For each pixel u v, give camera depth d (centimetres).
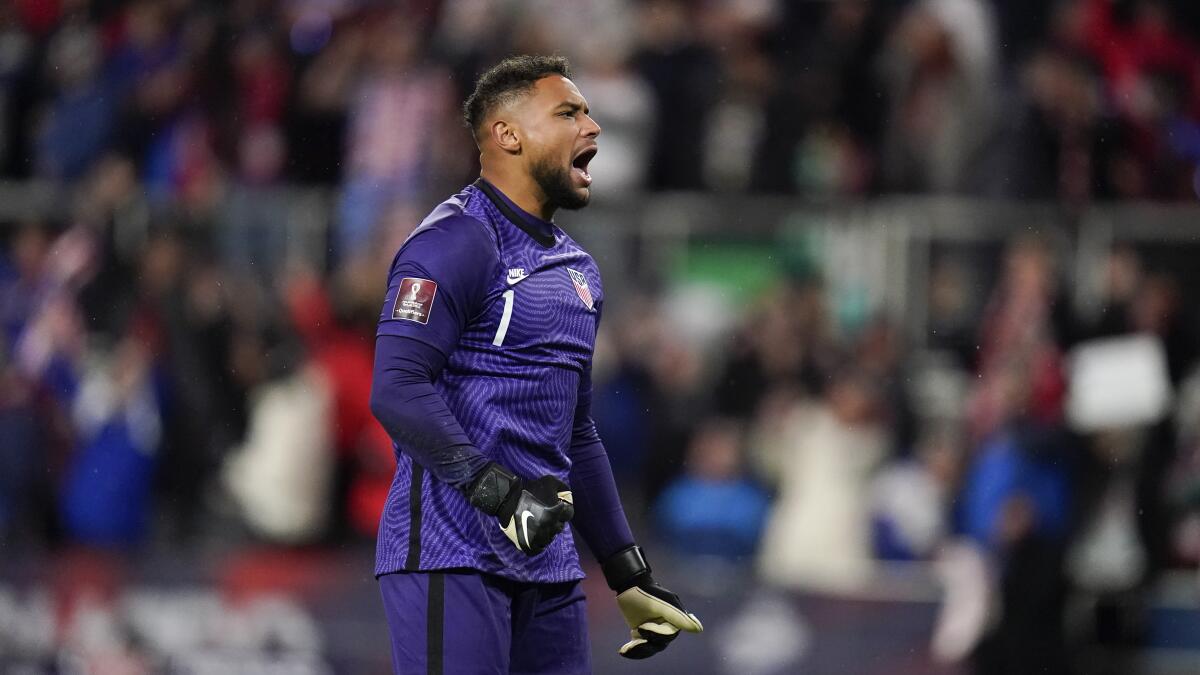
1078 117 3322
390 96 3428
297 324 3102
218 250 3244
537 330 1282
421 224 1290
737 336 3038
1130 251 3064
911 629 2805
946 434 2950
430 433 1202
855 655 2798
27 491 3125
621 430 2953
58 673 3033
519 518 1174
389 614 1288
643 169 3344
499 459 1267
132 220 3278
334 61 3550
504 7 3556
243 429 3094
